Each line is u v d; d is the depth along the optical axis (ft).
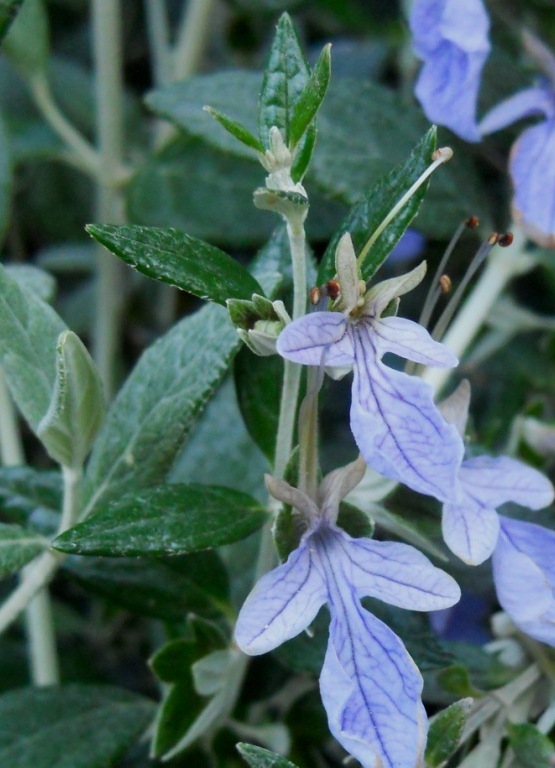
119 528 0.58
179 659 0.64
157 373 0.63
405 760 0.53
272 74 0.58
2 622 0.64
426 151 0.58
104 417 0.61
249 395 0.63
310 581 0.56
